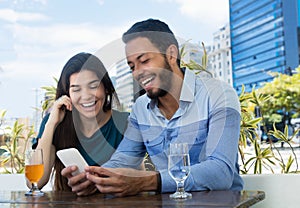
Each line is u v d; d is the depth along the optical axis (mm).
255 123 2430
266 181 1994
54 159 1979
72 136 1938
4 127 2754
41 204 1399
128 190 1449
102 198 1447
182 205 1221
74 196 1548
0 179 2363
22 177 2342
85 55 2059
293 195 1948
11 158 2719
